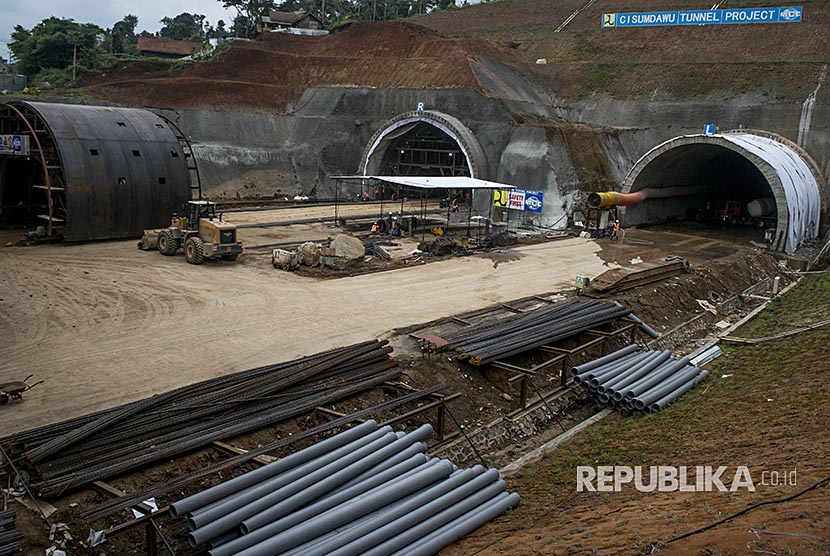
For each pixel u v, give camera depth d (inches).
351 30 2615.7
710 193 2074.3
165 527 455.2
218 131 2054.6
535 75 2501.2
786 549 331.9
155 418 554.3
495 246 1460.4
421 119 1947.6
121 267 1096.2
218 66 2358.5
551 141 1771.7
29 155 1295.5
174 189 1381.6
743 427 603.8
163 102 2113.7
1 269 1042.1
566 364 821.9
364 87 2224.4
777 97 2059.5
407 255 1321.4
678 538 370.0
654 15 2603.3
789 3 2541.8
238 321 858.1
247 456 503.2
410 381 697.6
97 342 758.5
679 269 1243.8
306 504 454.9
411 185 1445.6
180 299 938.1
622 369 791.1
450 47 2325.3
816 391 653.3
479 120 1973.4
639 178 1707.7
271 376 646.5
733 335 1026.1
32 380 647.8
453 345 773.3
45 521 431.8
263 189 2038.6
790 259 1481.3
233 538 422.0
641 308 1040.2
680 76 2276.1
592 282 1093.1
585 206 1708.9
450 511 481.1
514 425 700.0
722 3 2743.6
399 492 478.3
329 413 599.5
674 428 652.1
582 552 382.3
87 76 2361.0
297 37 2677.2
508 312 967.6
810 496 399.5
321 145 2178.9
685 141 1595.7
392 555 427.2
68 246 1237.7
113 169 1285.7
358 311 930.1
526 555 402.0
